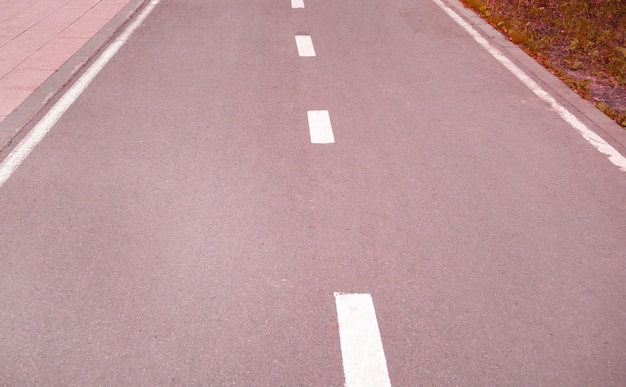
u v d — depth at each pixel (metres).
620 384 3.42
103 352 3.53
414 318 3.84
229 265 4.27
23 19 10.45
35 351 3.53
